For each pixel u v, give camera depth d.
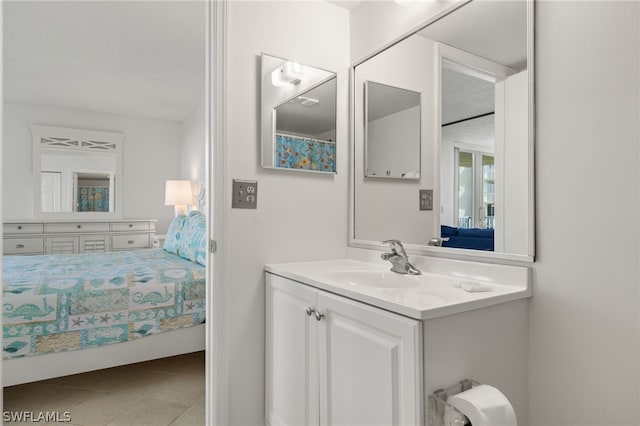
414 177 1.64
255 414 1.68
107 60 3.29
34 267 2.54
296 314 1.48
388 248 1.75
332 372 1.28
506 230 1.27
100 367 2.05
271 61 1.74
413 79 1.65
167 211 5.32
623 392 1.00
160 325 2.22
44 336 1.92
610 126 1.03
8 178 4.39
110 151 4.91
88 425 1.84
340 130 1.98
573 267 1.11
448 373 1.02
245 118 1.68
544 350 1.18
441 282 1.36
